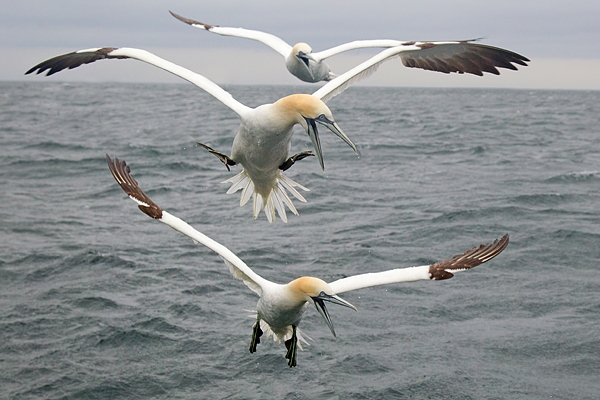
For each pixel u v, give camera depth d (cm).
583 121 5941
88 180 2703
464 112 7269
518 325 1277
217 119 5703
